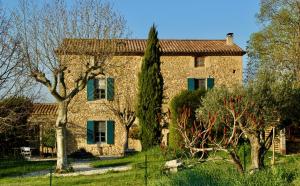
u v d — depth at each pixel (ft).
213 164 40.88
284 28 105.60
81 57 67.26
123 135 100.89
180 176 35.76
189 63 104.12
